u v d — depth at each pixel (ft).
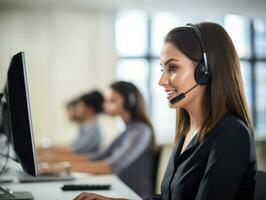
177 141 4.63
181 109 4.61
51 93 15.15
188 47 3.98
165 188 4.30
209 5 14.84
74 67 15.33
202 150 3.88
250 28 18.01
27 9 14.97
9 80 4.39
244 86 3.97
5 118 4.88
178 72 4.00
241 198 3.74
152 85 16.44
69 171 7.04
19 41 14.96
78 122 12.86
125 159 7.62
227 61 3.89
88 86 15.40
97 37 15.51
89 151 11.82
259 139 16.22
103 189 5.39
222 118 3.87
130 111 8.06
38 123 15.02
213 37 3.93
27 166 4.45
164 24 16.60
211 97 3.90
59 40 15.23
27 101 4.28
